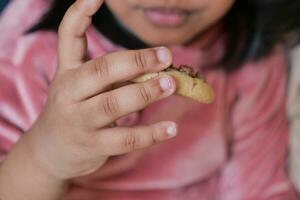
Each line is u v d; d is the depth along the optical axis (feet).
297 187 1.78
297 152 1.77
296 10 1.69
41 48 1.60
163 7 1.59
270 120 1.74
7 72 1.60
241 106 1.72
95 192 1.68
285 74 1.72
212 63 1.68
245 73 1.70
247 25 1.68
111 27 1.61
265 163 1.75
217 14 1.63
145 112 1.65
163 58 1.06
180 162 1.71
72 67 1.18
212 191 1.74
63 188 1.41
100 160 1.25
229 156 1.73
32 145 1.32
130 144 1.14
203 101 1.11
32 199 1.39
